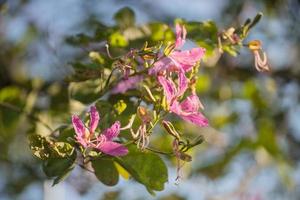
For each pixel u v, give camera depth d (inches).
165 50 68.7
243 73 115.3
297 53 119.5
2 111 90.9
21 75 104.6
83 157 67.1
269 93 117.2
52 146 66.4
